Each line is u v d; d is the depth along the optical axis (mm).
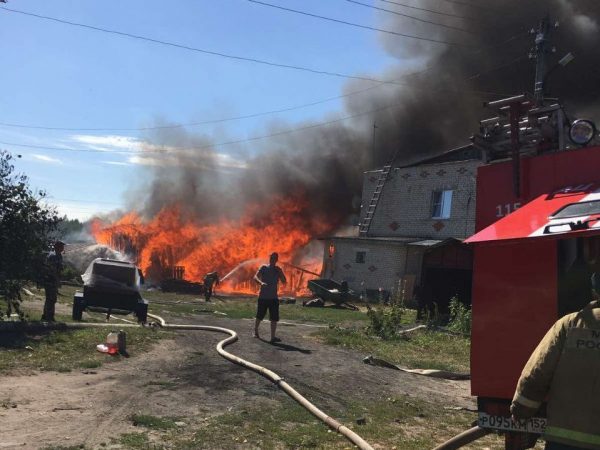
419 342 11914
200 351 9109
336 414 5793
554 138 3742
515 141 3738
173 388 6449
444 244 16750
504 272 3352
